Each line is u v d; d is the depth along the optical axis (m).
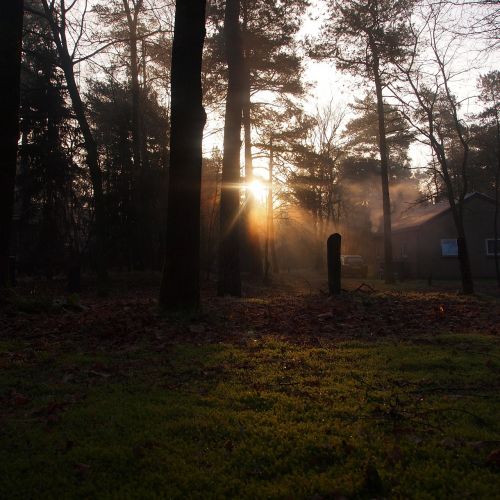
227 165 17.47
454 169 35.78
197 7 9.81
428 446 3.90
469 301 14.31
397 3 23.16
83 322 9.26
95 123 28.91
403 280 34.41
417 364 6.35
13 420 4.62
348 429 4.22
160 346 7.50
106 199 27.39
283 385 5.50
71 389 5.49
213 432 4.22
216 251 30.95
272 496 3.23
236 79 17.61
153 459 3.74
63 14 20.56
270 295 19.44
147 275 26.77
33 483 3.46
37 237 27.98
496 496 3.16
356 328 9.30
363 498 3.21
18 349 7.36
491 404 4.89
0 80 11.30
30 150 25.92
